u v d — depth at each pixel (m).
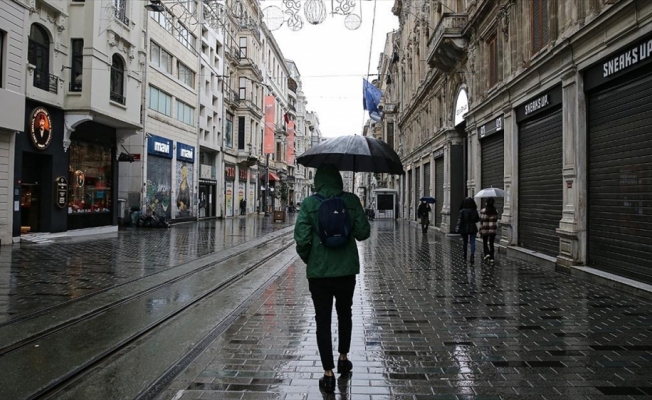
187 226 29.00
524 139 13.95
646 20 7.77
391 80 55.53
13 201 16.33
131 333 5.75
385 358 4.85
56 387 4.11
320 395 3.91
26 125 17.20
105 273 10.34
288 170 74.31
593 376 4.31
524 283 9.27
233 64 44.62
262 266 12.05
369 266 11.81
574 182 10.23
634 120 8.42
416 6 33.34
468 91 19.70
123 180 26.69
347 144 4.30
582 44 9.81
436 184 27.53
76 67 19.33
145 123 26.69
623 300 7.59
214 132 39.44
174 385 4.13
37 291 8.25
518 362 4.70
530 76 12.66
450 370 4.49
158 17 27.98
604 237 9.41
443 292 8.38
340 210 4.08
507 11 14.95
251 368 4.55
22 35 16.27
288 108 72.44
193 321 6.43
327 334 4.10
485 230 12.43
